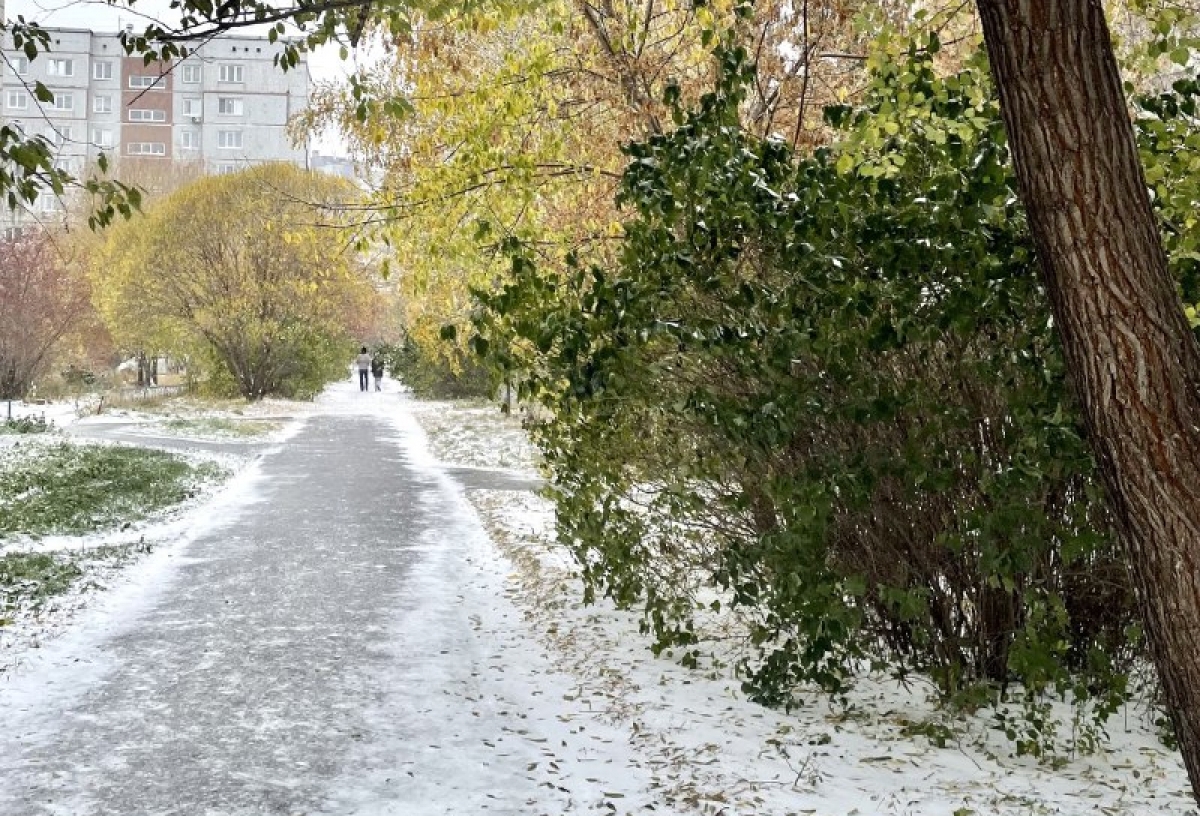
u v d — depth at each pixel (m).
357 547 11.55
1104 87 2.96
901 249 4.92
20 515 12.59
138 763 5.09
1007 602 5.72
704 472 6.04
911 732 5.55
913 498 5.50
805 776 4.91
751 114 10.02
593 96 9.94
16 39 5.29
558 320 5.41
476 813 4.51
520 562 10.69
